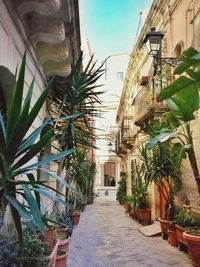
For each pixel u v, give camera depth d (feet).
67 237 20.02
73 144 22.91
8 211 14.87
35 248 13.01
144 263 23.54
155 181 33.53
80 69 23.54
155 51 28.86
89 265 22.93
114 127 114.73
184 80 20.61
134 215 48.52
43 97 10.07
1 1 13.61
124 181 77.71
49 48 21.12
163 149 31.30
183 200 31.71
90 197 76.13
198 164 28.27
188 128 24.22
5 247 11.62
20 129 9.41
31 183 9.46
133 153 63.67
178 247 27.63
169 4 36.81
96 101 25.26
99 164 145.79
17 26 16.24
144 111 37.50
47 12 17.07
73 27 21.61
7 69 15.07
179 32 33.71
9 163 9.66
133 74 65.00
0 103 16.81
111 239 32.83
